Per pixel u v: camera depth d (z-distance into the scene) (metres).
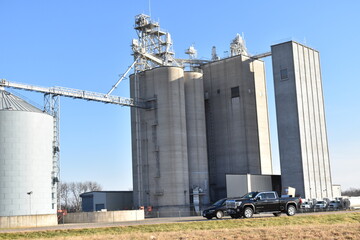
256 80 113.12
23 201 65.00
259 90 113.38
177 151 99.12
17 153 65.62
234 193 94.06
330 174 103.62
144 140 102.12
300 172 96.12
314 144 100.62
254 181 97.69
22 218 63.03
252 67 113.12
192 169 103.19
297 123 97.62
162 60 109.38
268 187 100.31
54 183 70.56
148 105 102.38
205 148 106.44
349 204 78.38
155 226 45.25
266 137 112.44
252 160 107.50
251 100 110.88
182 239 34.47
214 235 36.41
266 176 100.44
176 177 97.81
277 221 46.50
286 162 98.00
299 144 96.88
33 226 61.34
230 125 110.19
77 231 43.75
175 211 94.56
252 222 46.00
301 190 95.62
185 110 105.31
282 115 99.81
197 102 107.31
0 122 65.62
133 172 104.12
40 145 68.12
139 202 99.88
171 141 99.19
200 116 107.06
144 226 45.50
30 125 67.38
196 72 108.75
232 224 45.28
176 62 111.88
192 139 104.75
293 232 36.56
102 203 107.19
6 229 54.16
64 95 84.75
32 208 65.56
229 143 109.81
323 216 49.44
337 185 108.56
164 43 111.12
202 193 101.56
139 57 104.50
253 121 110.12
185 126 102.31
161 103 101.00
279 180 102.50
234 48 115.94
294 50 100.69
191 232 39.09
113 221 69.38
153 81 102.56
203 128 107.06
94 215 70.94
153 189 99.19
